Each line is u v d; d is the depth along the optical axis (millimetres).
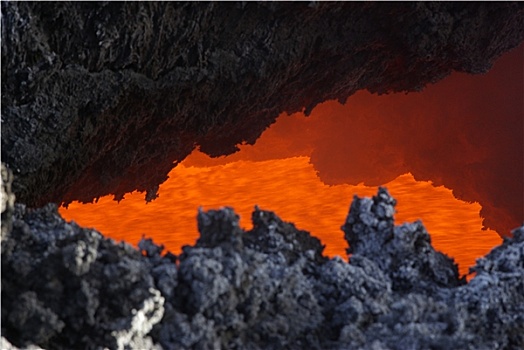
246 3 10188
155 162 11648
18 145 8609
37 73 8641
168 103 10469
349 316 5027
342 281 5258
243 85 10914
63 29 8953
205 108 11016
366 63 12188
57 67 8812
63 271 4578
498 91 22312
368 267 5445
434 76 13148
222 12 10266
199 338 4598
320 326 5055
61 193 9945
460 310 5102
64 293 4574
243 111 11625
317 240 5812
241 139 12570
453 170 23203
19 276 4637
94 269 4613
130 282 4574
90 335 4527
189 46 10234
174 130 11094
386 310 5102
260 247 5465
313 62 11891
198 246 5098
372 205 5746
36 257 4887
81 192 10914
